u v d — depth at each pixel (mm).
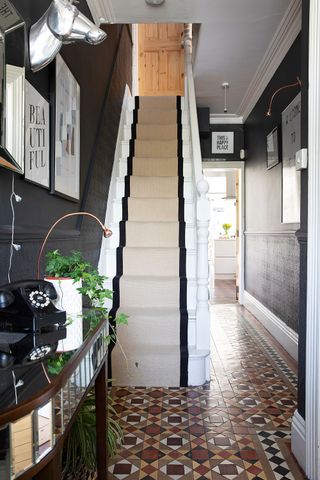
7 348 983
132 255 3326
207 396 2584
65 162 2031
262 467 1813
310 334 1731
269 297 4348
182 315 2898
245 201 5848
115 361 2766
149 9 2984
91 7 2812
